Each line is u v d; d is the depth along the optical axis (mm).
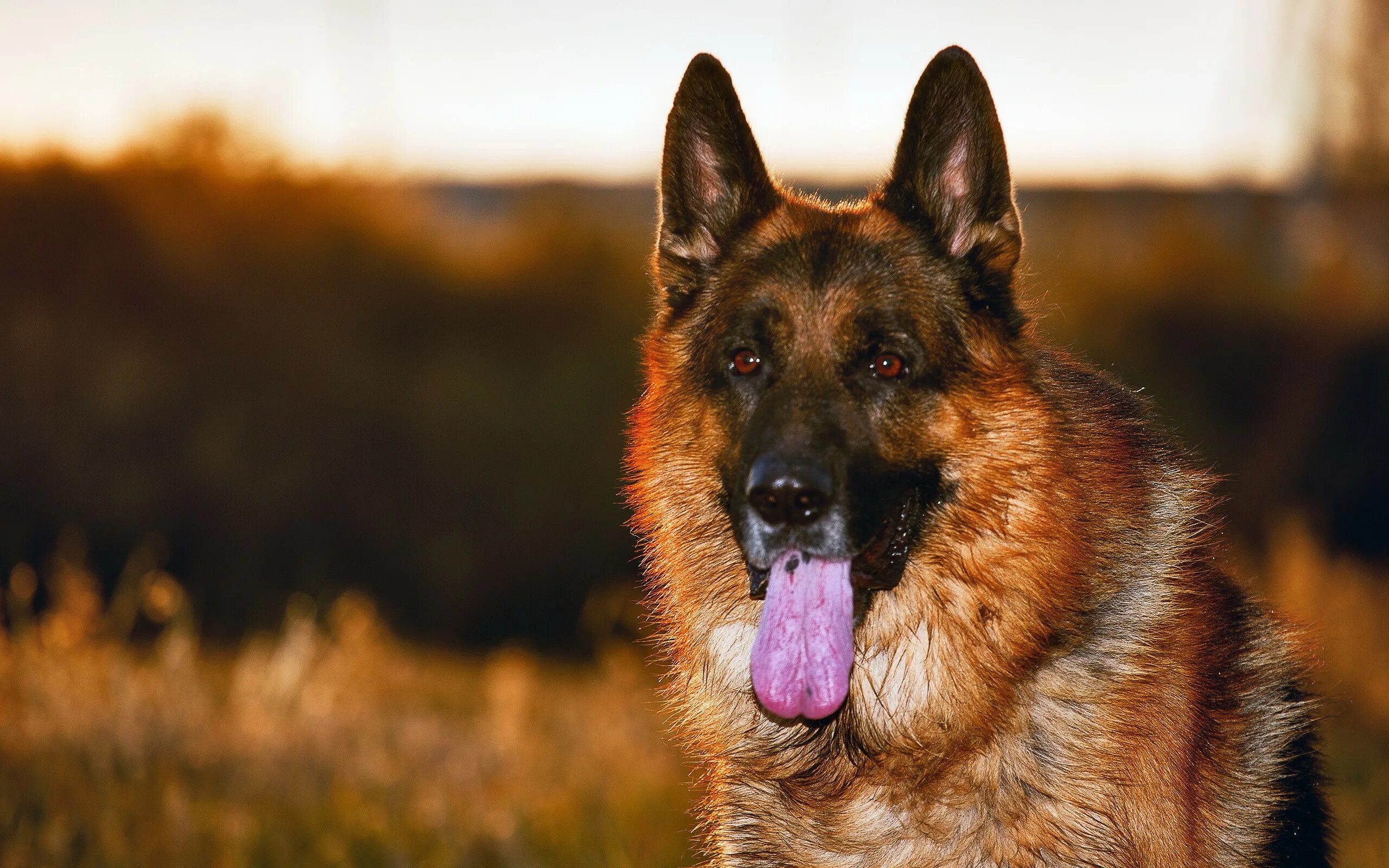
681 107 4207
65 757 6180
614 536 20016
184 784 6121
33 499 18266
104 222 19672
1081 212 24156
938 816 3498
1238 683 3680
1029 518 3596
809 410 3658
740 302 3924
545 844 5715
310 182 21750
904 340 3729
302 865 5363
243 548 19109
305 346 20078
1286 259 22125
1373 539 18953
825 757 3719
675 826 5949
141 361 19141
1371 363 19500
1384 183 18500
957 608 3645
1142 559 3623
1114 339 22141
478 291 21750
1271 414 20484
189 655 7609
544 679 12508
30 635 7641
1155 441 3922
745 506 3695
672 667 4285
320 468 19578
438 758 7508
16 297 19188
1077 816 3357
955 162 3871
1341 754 7328
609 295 22062
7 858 5039
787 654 3643
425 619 19328
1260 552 16234
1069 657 3516
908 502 3711
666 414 4121
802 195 4527
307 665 8492
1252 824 3547
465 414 20281
